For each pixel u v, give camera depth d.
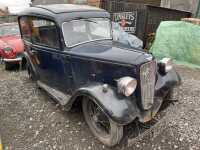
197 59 7.44
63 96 4.69
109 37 4.95
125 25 9.98
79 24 4.46
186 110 4.67
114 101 3.38
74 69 4.30
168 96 4.47
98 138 3.89
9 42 8.27
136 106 3.63
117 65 3.65
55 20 4.24
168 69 4.26
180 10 10.45
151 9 9.35
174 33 7.84
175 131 4.04
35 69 5.70
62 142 3.95
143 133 3.75
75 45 4.37
